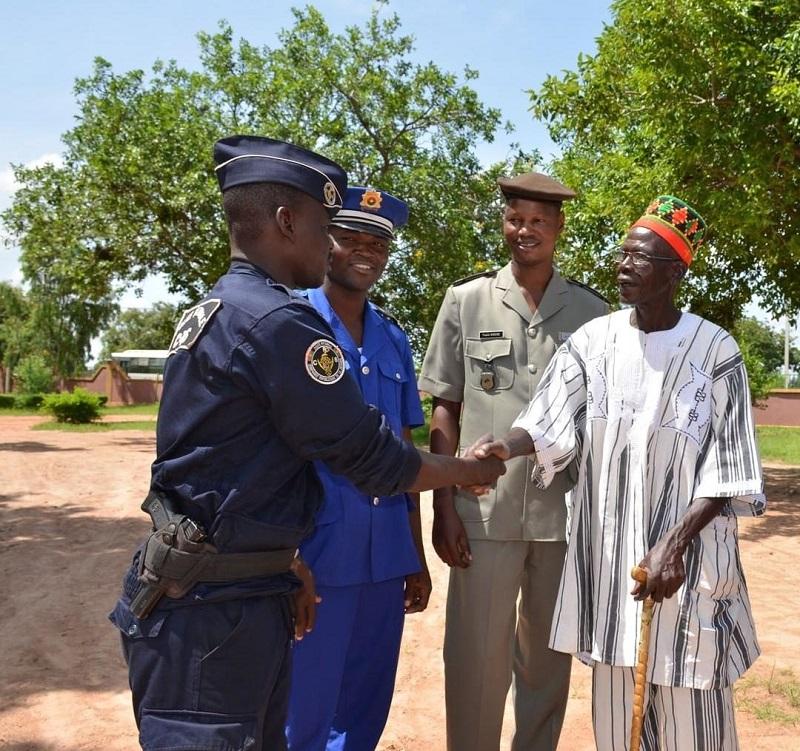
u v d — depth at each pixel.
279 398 1.98
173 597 1.96
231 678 1.96
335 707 2.89
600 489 2.66
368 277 3.02
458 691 3.19
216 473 2.00
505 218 3.28
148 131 18.39
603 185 10.56
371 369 3.05
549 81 10.91
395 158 19.95
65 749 3.74
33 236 20.59
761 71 8.27
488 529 3.12
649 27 8.75
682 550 2.47
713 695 2.53
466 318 3.30
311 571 2.79
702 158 8.96
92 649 5.07
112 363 46.47
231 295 2.04
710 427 2.59
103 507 10.08
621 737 2.64
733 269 11.47
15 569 7.05
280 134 18.36
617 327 2.76
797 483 12.47
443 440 3.32
